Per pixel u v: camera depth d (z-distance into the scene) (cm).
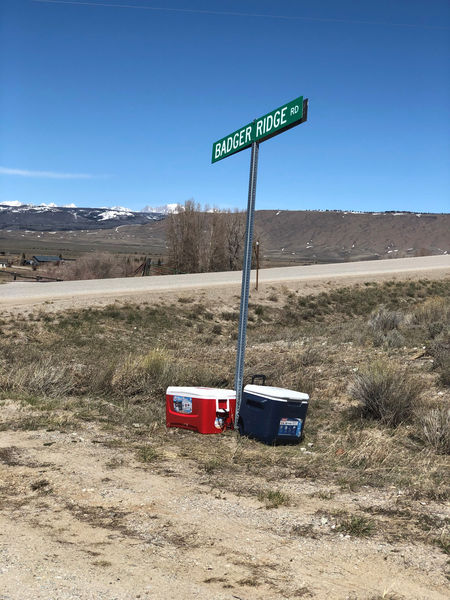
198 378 1155
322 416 924
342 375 1241
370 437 770
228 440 759
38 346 2138
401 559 398
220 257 6469
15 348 1891
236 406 805
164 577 362
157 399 1040
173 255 6444
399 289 4075
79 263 6178
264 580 361
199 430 788
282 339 2222
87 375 1161
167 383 1096
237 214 6625
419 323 2167
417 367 1265
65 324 2577
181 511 488
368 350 1570
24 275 6669
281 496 523
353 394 948
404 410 873
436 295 3969
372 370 1006
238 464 646
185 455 675
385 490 560
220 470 618
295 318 3316
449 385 1073
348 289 4000
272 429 745
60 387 1075
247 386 793
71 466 611
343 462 669
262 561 391
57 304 2894
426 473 618
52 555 391
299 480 594
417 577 372
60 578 355
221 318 3184
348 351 1583
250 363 1509
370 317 2472
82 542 418
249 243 805
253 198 808
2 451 664
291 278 4334
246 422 778
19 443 704
